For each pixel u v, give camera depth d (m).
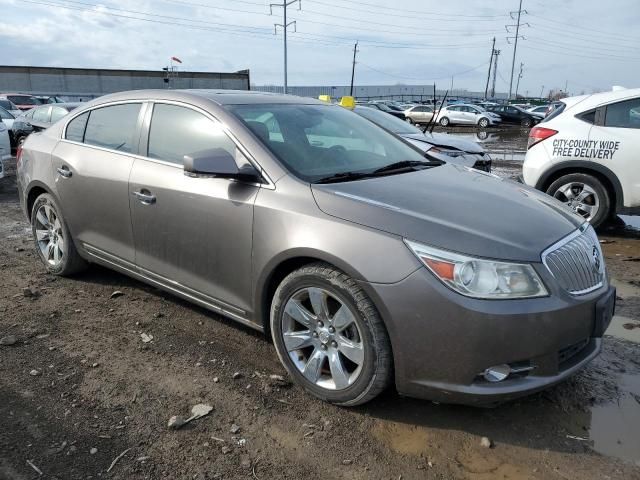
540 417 2.88
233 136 3.33
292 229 2.90
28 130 13.73
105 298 4.37
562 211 3.19
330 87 78.94
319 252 2.78
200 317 4.02
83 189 4.19
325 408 2.94
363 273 2.63
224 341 3.66
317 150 3.46
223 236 3.25
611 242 6.27
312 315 2.96
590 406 2.99
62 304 4.25
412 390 2.67
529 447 2.65
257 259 3.09
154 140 3.77
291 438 2.70
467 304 2.47
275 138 3.37
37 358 3.42
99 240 4.20
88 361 3.39
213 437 2.70
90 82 52.78
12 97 25.91
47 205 4.70
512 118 32.94
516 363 2.57
